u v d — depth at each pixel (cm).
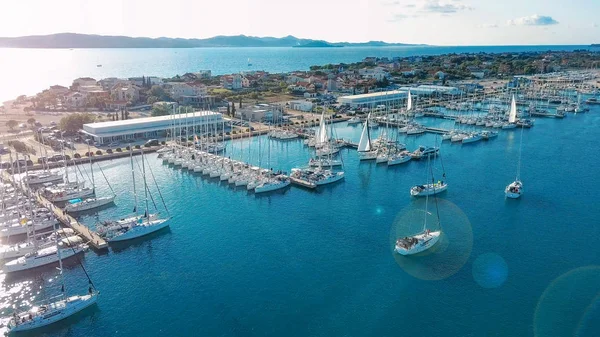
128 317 7806
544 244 10088
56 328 7581
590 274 8806
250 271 9194
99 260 9775
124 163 17375
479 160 17212
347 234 10819
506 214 11806
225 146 19500
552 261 9338
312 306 8019
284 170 16200
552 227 10962
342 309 7925
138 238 10750
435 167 16375
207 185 14675
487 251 9825
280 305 8056
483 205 12481
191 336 7319
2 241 10769
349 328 7438
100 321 7712
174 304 8156
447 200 12925
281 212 12288
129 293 8506
